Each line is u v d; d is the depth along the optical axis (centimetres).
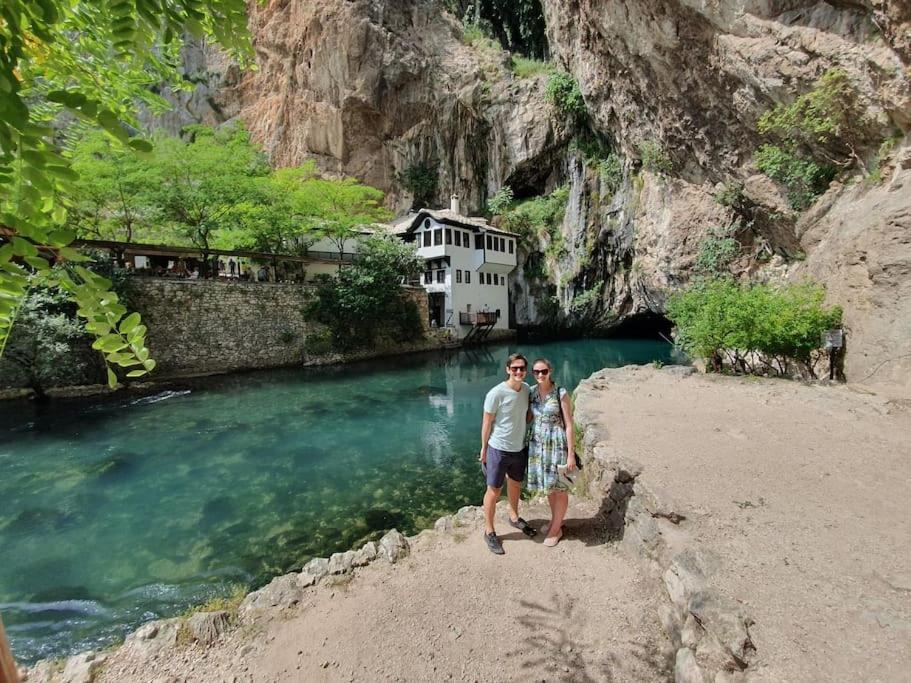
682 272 1625
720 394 677
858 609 227
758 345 807
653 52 1343
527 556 358
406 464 784
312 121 2906
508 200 2997
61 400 1240
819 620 221
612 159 2317
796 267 1119
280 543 534
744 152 1270
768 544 287
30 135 82
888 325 670
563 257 2716
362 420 1073
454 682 248
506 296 2991
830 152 982
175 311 1549
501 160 3041
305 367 1834
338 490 679
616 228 2325
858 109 859
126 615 416
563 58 2350
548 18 2327
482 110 3072
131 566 495
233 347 1692
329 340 1948
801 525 306
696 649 230
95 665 273
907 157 756
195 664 272
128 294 1434
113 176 1541
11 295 83
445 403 1241
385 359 2083
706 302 929
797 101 950
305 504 634
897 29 741
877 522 307
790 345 786
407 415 1117
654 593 303
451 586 327
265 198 1970
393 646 275
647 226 1878
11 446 891
